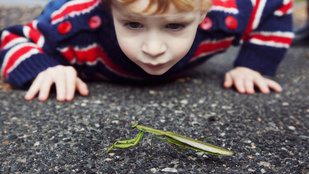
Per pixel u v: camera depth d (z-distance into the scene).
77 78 0.74
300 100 0.74
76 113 0.66
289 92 0.77
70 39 0.71
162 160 0.55
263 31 0.78
